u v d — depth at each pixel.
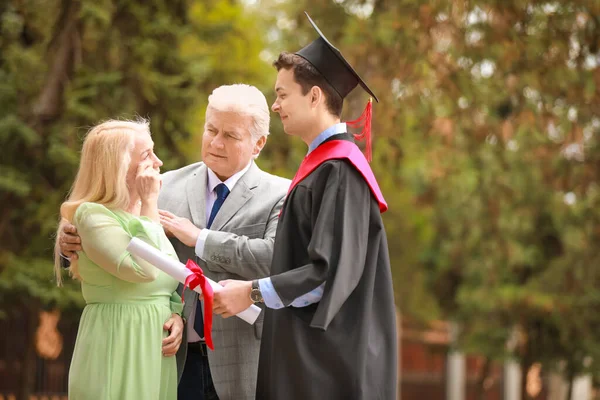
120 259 4.18
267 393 4.14
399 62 11.67
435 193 16.78
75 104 11.59
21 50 11.98
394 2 11.34
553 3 11.47
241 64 14.95
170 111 12.27
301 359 4.05
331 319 3.93
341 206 4.07
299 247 4.20
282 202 4.86
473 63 11.72
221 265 4.64
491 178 14.99
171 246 4.45
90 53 12.23
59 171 11.72
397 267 22.05
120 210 4.34
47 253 11.75
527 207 17.20
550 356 20.56
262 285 4.04
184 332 4.68
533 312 19.84
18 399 13.48
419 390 27.80
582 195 14.59
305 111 4.28
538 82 11.75
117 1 12.23
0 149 11.71
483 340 21.12
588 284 18.34
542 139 13.81
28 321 13.36
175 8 12.70
